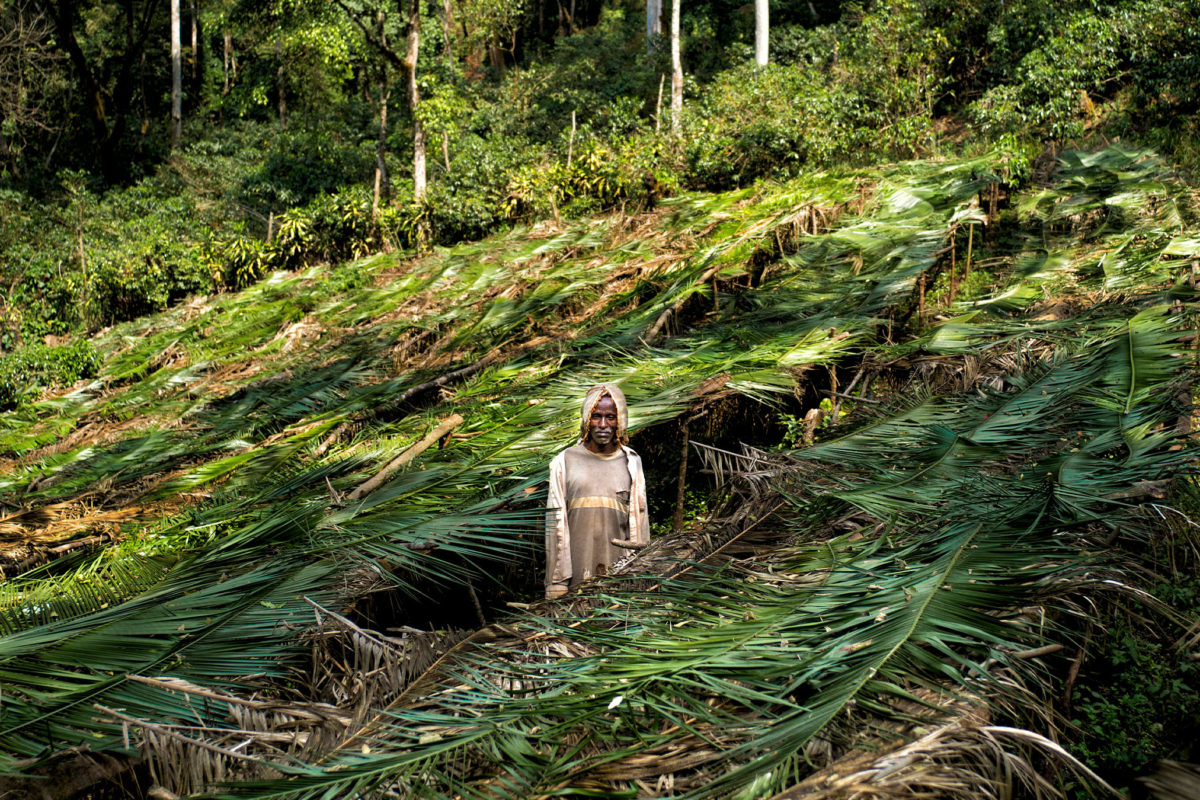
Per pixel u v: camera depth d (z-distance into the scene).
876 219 10.47
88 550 5.62
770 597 3.24
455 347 9.80
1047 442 4.51
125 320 18.91
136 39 35.06
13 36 27.75
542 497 4.58
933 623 2.72
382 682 3.09
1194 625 2.96
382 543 4.13
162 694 3.03
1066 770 2.67
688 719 2.60
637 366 6.79
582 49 28.28
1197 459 3.89
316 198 20.67
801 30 27.66
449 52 31.52
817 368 6.72
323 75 29.95
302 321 13.83
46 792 2.47
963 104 19.70
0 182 28.53
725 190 17.12
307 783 2.42
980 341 6.47
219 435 8.50
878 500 3.90
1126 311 6.63
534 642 3.19
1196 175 11.64
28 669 3.26
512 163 19.88
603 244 13.48
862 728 2.40
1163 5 15.56
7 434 11.23
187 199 26.22
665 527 5.73
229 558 4.34
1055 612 3.10
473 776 2.47
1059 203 10.88
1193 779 2.19
